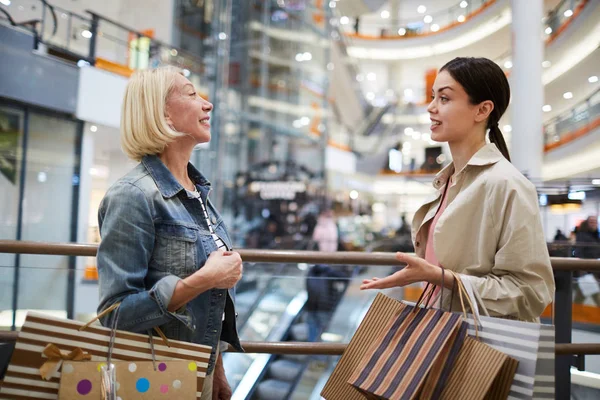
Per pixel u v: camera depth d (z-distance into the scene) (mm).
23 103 6164
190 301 1108
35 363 929
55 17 6664
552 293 1117
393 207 15438
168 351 1009
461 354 1025
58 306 2109
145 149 1125
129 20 10109
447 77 1255
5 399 913
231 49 12469
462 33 12859
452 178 1318
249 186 12688
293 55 13969
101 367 935
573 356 1748
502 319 1012
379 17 20172
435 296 1252
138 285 1014
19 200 6305
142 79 1139
